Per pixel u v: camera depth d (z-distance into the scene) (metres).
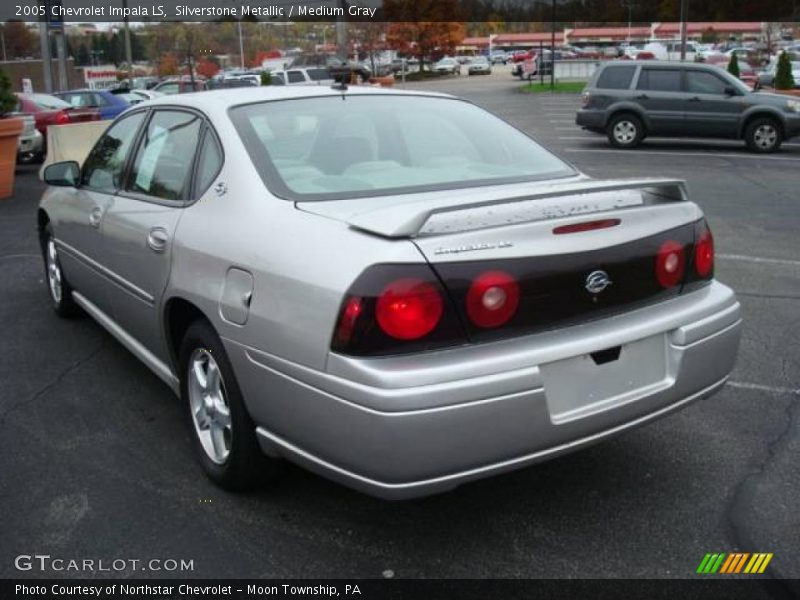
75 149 11.80
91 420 4.19
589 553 2.99
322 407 2.66
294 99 3.80
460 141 3.85
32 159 17.27
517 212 2.78
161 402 4.41
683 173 13.74
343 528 3.17
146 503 3.36
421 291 2.57
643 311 3.03
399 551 3.02
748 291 6.46
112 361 5.04
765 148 16.52
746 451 3.77
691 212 3.24
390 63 65.00
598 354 2.87
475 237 2.67
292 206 3.09
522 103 32.16
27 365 4.99
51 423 4.16
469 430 2.59
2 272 7.46
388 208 2.85
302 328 2.71
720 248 7.99
